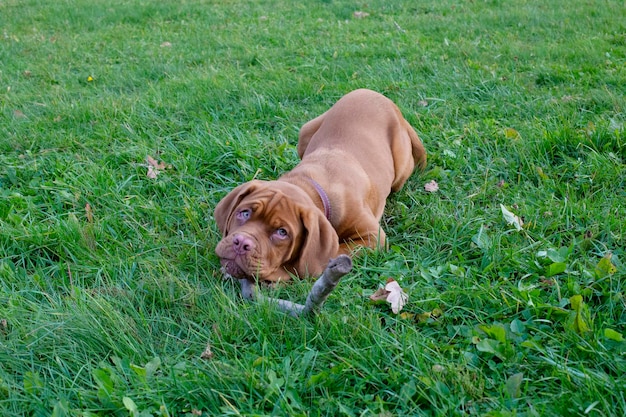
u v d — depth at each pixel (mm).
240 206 1733
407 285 1782
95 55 3260
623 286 1724
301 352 1596
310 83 2707
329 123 2111
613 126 2281
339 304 1710
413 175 2225
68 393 1530
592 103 2525
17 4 4473
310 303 1624
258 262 1672
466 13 3908
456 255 1875
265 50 3232
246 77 2873
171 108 2541
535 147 2234
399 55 3074
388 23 3715
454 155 2248
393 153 2127
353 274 1815
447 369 1541
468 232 1928
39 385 1527
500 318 1683
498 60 2982
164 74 2930
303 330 1614
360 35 3482
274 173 2189
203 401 1518
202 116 2477
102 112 2482
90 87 2818
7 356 1587
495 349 1589
